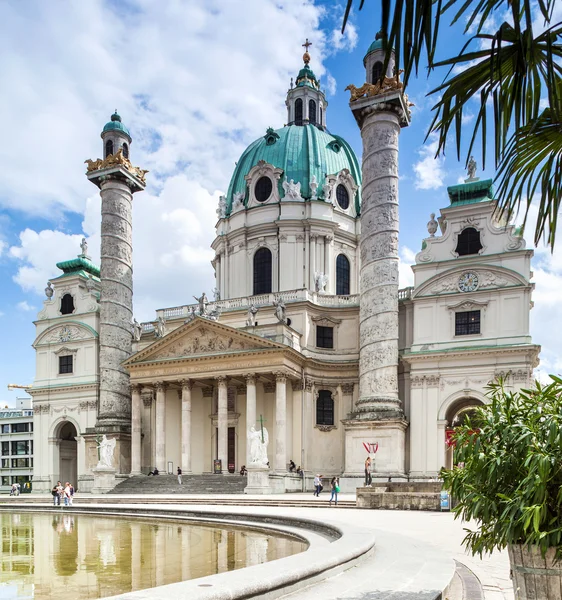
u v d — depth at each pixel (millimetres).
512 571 8094
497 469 8188
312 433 56406
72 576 13438
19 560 15992
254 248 66312
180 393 61094
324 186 66438
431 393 50906
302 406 55781
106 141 65188
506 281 49906
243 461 58312
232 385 59812
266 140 70812
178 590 7711
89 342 65938
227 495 45062
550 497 7727
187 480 52312
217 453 57375
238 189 70125
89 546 19016
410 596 9273
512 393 8891
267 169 67562
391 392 48875
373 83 52188
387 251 50000
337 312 59594
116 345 60969
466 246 51938
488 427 8648
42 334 68375
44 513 36500
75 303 68000
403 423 48281
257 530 23344
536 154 9188
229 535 21656
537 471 7676
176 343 57156
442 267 52188
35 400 67750
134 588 11961
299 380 56125
